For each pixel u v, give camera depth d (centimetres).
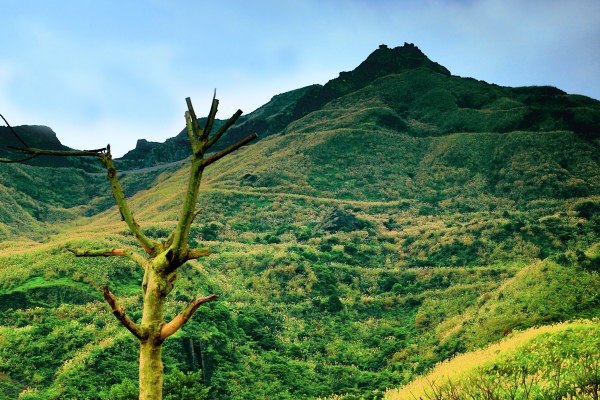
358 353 4869
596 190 12481
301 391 3938
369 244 9212
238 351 4538
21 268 5766
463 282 6606
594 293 4166
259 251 8012
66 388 3500
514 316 4200
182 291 5591
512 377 1130
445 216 11481
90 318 4728
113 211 18312
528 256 7294
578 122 16512
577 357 1811
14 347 4025
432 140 17425
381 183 14638
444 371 2277
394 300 6359
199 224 10581
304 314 5872
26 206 18675
